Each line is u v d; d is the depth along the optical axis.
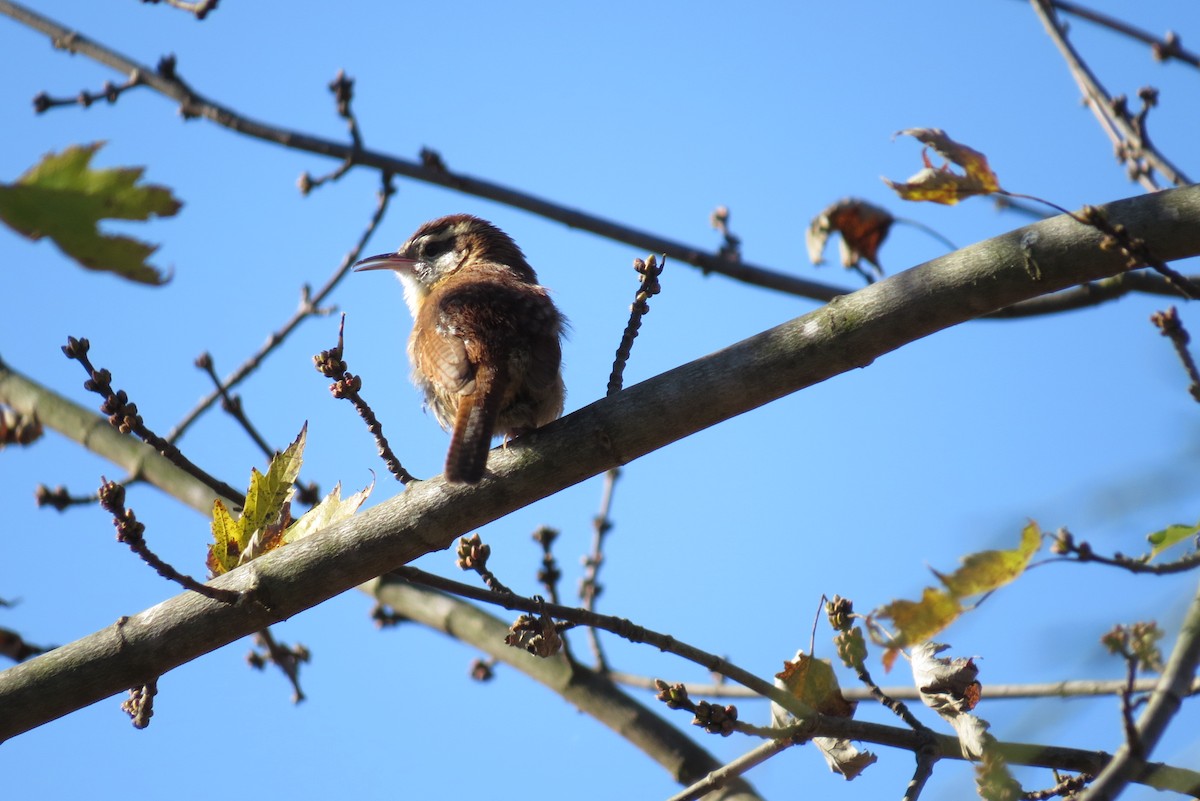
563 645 13.45
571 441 8.56
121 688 8.45
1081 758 8.12
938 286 8.22
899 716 8.35
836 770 8.56
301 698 13.85
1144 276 13.01
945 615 7.01
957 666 8.28
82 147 4.50
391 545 8.52
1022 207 12.98
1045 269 8.04
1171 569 7.51
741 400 8.48
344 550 8.49
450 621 14.19
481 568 8.56
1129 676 6.77
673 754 12.68
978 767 7.76
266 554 8.61
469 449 8.61
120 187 4.52
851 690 11.59
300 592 8.48
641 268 9.05
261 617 8.48
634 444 8.57
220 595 8.29
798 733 8.21
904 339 8.35
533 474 8.56
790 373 8.41
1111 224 8.12
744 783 12.20
